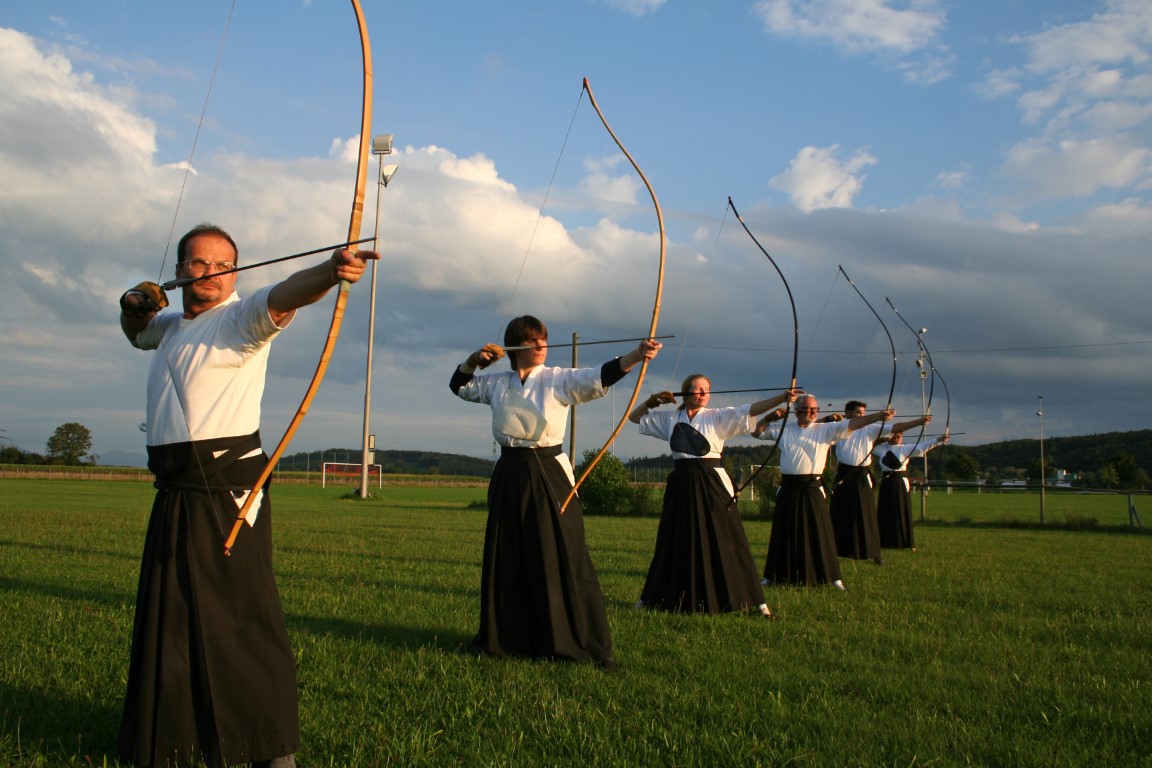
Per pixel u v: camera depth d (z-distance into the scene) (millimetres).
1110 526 21312
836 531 12359
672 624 6707
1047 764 3652
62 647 5254
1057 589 9031
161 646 3238
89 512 19125
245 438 3455
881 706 4523
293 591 7863
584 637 5281
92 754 3521
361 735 3775
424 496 43125
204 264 3480
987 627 6750
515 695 4426
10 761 3379
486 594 5379
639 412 7863
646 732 3895
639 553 12352
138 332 3730
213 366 3363
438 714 4098
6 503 23453
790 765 3582
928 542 16234
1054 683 4988
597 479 26688
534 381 5441
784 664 5344
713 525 7316
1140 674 5281
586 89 6430
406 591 8055
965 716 4355
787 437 9422
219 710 3256
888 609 7535
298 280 3242
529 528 5324
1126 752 3840
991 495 52281
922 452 14648
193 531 3318
